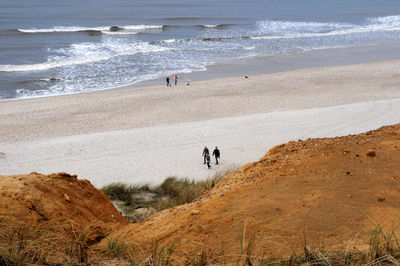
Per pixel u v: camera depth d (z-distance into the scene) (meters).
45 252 5.35
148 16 144.38
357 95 54.38
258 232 6.23
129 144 36.84
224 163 32.25
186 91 57.00
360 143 9.84
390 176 7.70
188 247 6.18
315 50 87.94
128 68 70.56
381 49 89.06
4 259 4.80
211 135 39.06
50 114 47.06
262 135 38.62
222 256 5.48
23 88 58.31
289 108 49.41
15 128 42.03
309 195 7.29
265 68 72.25
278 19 143.00
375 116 43.28
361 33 111.19
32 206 7.68
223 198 7.83
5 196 7.75
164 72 68.56
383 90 56.50
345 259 4.79
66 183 9.42
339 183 7.62
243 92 56.75
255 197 7.54
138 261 5.48
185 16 146.25
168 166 31.62
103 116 46.62
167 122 44.69
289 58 80.12
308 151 9.65
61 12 151.25
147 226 7.91
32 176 9.07
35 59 75.25
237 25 125.62
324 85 60.09
